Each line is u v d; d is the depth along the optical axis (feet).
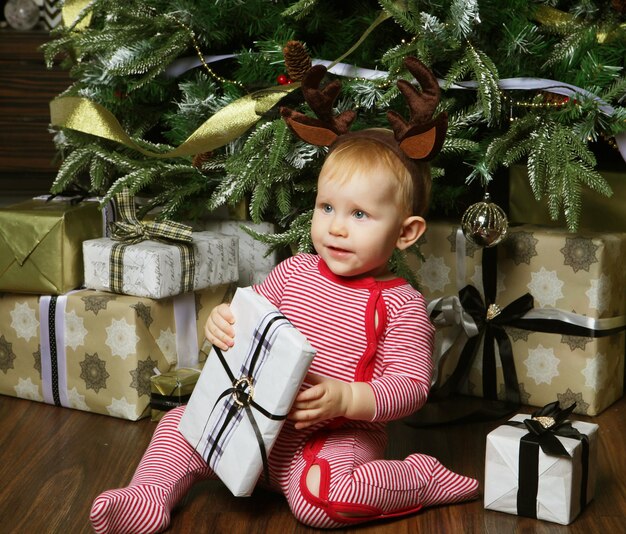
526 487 3.91
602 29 5.10
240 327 3.86
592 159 4.64
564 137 4.75
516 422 4.17
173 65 5.72
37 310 5.27
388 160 4.00
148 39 5.49
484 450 4.73
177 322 5.27
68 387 5.27
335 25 5.49
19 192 9.45
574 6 5.34
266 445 3.64
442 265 5.47
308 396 3.66
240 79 5.46
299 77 4.87
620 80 4.90
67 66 6.55
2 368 5.52
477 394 5.52
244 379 3.76
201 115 5.45
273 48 5.18
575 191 4.59
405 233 4.15
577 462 3.88
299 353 3.55
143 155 5.82
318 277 4.20
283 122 4.88
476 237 4.83
